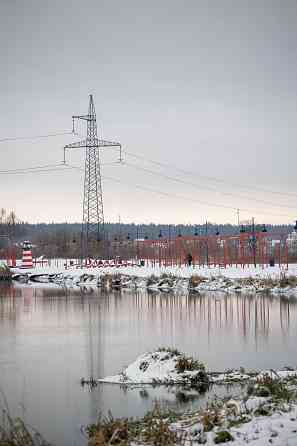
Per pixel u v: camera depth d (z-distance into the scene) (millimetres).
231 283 75125
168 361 25016
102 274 92250
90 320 46906
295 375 22203
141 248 142000
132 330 40875
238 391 21562
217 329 40812
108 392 22938
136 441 14805
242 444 13250
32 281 99625
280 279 72062
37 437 17156
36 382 25234
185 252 110000
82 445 16469
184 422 16125
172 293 73000
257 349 32281
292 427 14078
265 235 89375
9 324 44875
